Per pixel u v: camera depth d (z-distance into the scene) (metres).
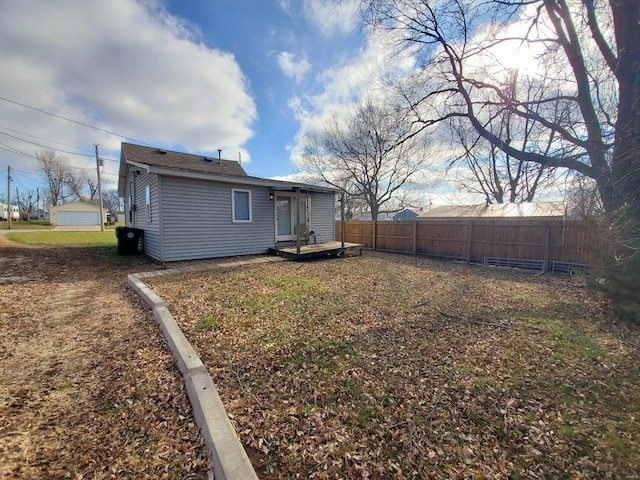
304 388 2.64
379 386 2.69
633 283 4.32
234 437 1.92
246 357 3.19
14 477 1.67
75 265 8.11
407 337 3.79
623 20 5.34
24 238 14.92
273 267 8.50
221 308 4.71
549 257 8.85
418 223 12.57
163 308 4.40
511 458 1.88
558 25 6.77
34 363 2.98
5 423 2.11
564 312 4.86
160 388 2.57
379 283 6.89
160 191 8.51
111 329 3.86
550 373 2.95
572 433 2.10
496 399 2.51
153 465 1.78
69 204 35.81
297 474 1.75
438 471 1.77
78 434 2.03
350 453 1.91
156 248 9.09
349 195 25.06
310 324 4.16
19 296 5.16
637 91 5.08
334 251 11.25
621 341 3.71
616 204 4.72
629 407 2.40
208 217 9.57
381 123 20.45
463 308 5.05
